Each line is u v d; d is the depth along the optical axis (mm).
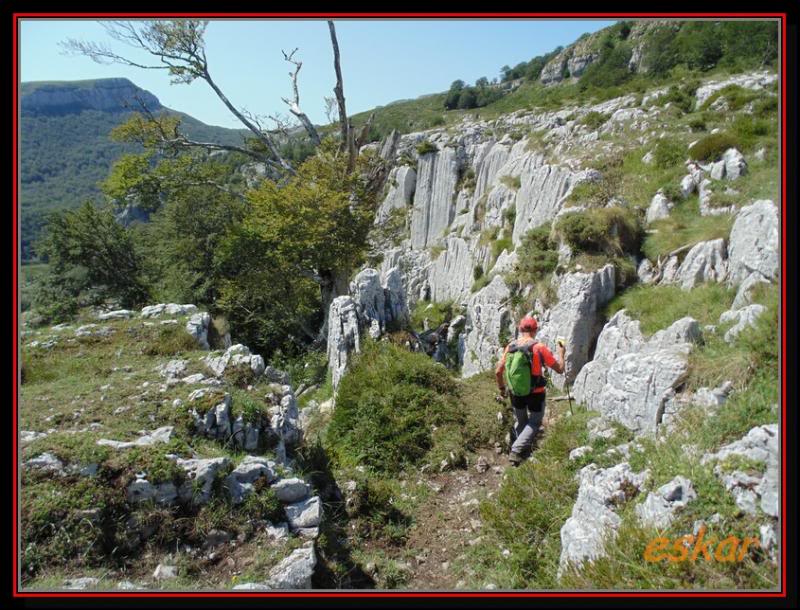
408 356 12336
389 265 41531
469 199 40750
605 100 39406
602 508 5926
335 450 9859
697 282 10797
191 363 9648
